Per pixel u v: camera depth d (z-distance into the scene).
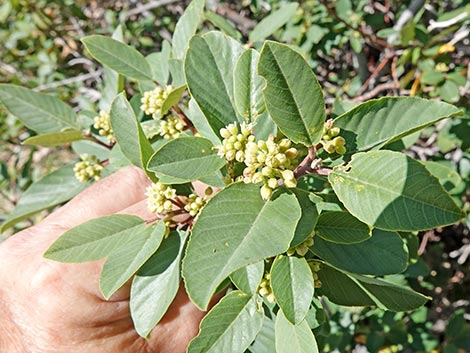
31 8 0.58
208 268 0.15
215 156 0.18
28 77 0.66
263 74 0.16
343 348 0.43
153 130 0.25
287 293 0.17
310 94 0.17
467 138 0.39
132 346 0.23
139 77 0.27
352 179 0.17
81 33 0.58
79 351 0.22
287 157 0.17
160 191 0.19
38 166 0.71
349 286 0.20
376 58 0.50
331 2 0.45
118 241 0.20
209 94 0.19
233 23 0.52
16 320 0.22
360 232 0.18
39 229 0.23
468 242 0.56
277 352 0.19
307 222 0.17
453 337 0.46
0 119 0.63
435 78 0.38
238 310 0.20
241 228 0.16
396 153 0.16
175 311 0.23
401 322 0.44
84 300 0.21
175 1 0.55
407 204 0.16
